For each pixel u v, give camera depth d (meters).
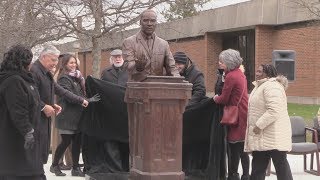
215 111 7.67
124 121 8.05
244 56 29.75
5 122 5.57
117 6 16.31
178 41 31.44
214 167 7.67
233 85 7.40
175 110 6.52
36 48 20.05
